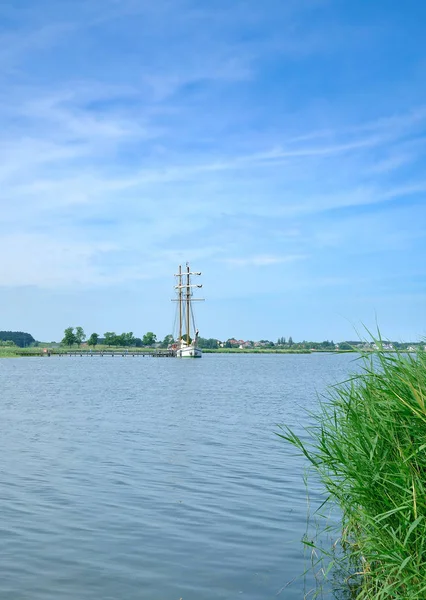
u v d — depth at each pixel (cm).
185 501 1416
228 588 893
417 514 677
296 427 2775
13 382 7606
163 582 918
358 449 796
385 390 781
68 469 1822
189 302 19675
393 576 712
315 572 938
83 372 11175
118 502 1413
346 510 866
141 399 4756
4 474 1750
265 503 1389
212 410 3753
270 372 10894
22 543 1103
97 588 895
